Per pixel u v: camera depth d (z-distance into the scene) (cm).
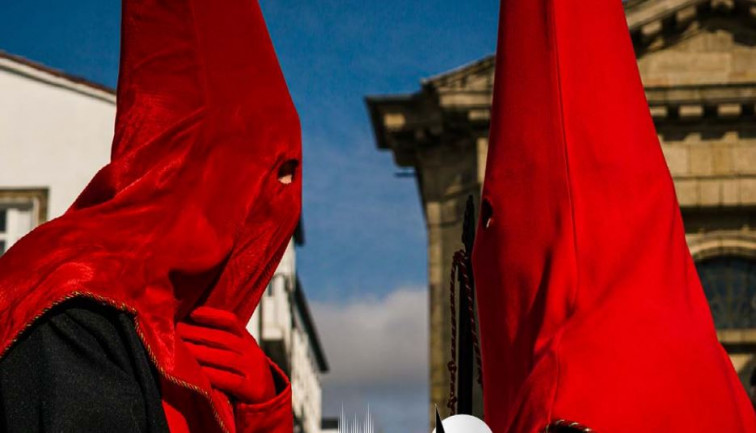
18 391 297
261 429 347
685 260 392
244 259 356
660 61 2094
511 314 398
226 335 346
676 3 2078
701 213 2070
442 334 2002
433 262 2039
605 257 384
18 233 1313
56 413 291
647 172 398
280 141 363
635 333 366
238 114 358
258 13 373
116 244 323
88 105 1349
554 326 379
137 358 308
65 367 298
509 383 397
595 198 394
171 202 337
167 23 361
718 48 2095
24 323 300
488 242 411
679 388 358
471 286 436
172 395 329
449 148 2078
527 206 402
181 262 331
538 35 417
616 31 418
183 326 344
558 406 356
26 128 1336
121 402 298
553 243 392
